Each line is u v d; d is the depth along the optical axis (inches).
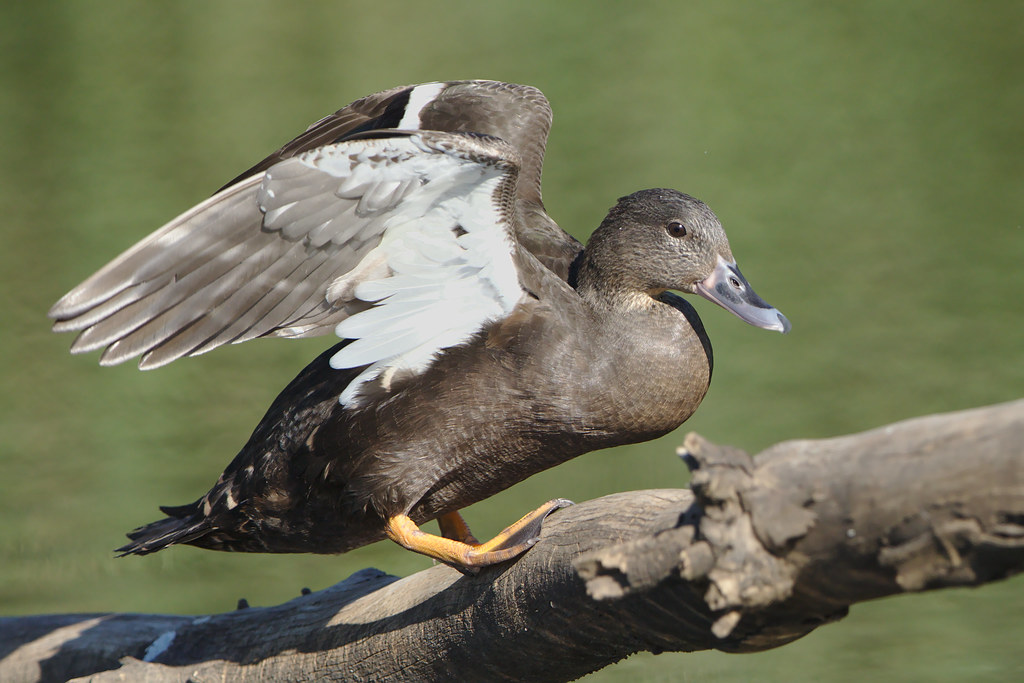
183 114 1025.5
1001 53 1113.4
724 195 869.8
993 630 438.0
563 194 863.1
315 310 302.5
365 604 320.2
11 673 342.0
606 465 598.9
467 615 286.7
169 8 1258.0
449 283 307.0
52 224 849.5
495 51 1142.3
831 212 843.4
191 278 287.6
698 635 232.5
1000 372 638.5
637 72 1099.3
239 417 640.4
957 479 185.3
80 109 1037.2
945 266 765.9
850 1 1244.5
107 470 586.2
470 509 553.3
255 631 331.9
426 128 382.0
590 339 319.6
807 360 668.7
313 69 1111.6
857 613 455.5
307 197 287.0
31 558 514.6
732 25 1202.0
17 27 1206.3
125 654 338.3
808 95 1045.8
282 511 321.1
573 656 272.8
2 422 640.4
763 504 201.2
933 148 946.7
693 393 325.4
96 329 279.4
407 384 308.3
